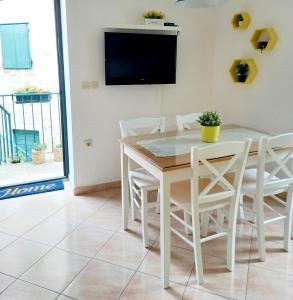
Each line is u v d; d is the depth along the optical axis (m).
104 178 3.88
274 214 3.21
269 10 3.42
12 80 4.71
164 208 2.14
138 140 2.74
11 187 3.86
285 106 3.41
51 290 2.16
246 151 2.19
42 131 5.04
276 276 2.31
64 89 3.79
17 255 2.54
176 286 2.21
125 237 2.82
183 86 4.10
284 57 3.34
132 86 3.80
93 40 3.46
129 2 3.55
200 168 2.20
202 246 2.69
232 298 2.10
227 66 4.04
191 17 3.94
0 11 4.30
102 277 2.30
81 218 3.17
